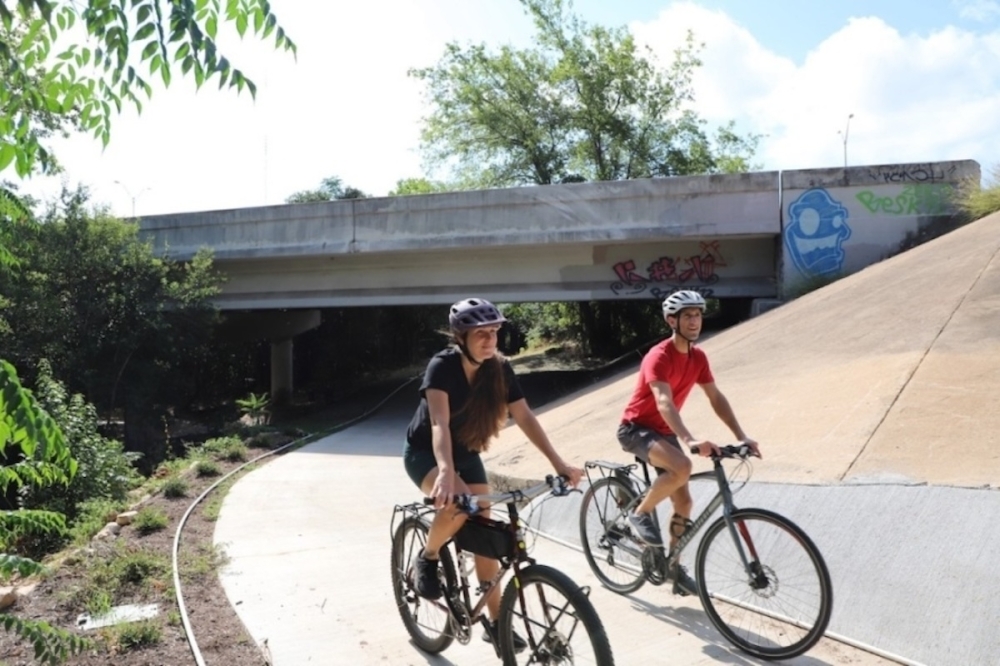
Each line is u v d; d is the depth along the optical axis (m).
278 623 4.96
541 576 3.51
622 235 18.53
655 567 4.84
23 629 3.69
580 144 32.78
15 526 4.23
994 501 4.32
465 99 32.62
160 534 7.45
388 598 5.42
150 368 21.05
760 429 6.85
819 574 3.92
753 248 19.09
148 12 2.85
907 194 17.09
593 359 31.73
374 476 11.54
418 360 42.25
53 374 19.42
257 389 35.62
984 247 9.68
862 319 9.01
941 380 6.28
